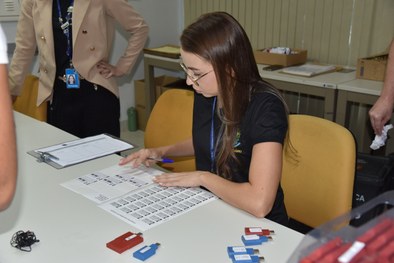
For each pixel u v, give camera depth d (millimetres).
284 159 1531
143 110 4191
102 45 2338
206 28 1183
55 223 1136
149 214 1178
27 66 2512
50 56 2281
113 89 2461
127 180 1407
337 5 3217
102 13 2289
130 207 1220
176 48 3891
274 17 3621
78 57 2277
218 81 1207
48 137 1876
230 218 1155
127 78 4207
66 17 2242
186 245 1026
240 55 1204
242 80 1230
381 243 649
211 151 1402
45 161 1581
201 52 1174
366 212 763
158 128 2045
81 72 2301
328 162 1408
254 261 944
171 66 3672
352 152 1366
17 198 1282
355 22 3160
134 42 2529
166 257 979
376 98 2494
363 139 3248
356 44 3197
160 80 4293
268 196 1146
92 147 1731
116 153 1681
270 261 961
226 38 1177
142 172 1476
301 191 1496
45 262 967
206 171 1391
